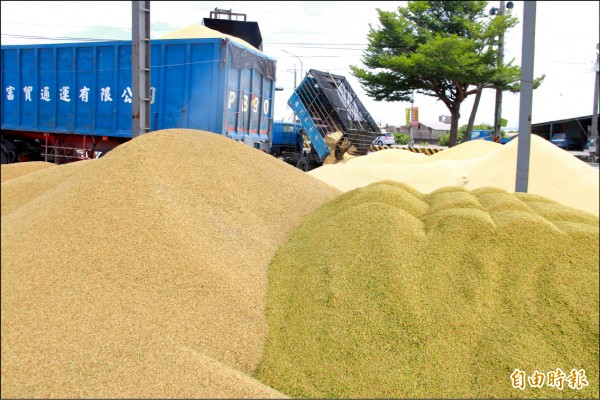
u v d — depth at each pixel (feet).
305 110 53.06
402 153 48.24
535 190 30.09
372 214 16.44
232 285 13.48
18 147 44.14
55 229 13.26
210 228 15.62
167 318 11.64
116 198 14.48
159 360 10.36
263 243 16.72
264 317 13.14
